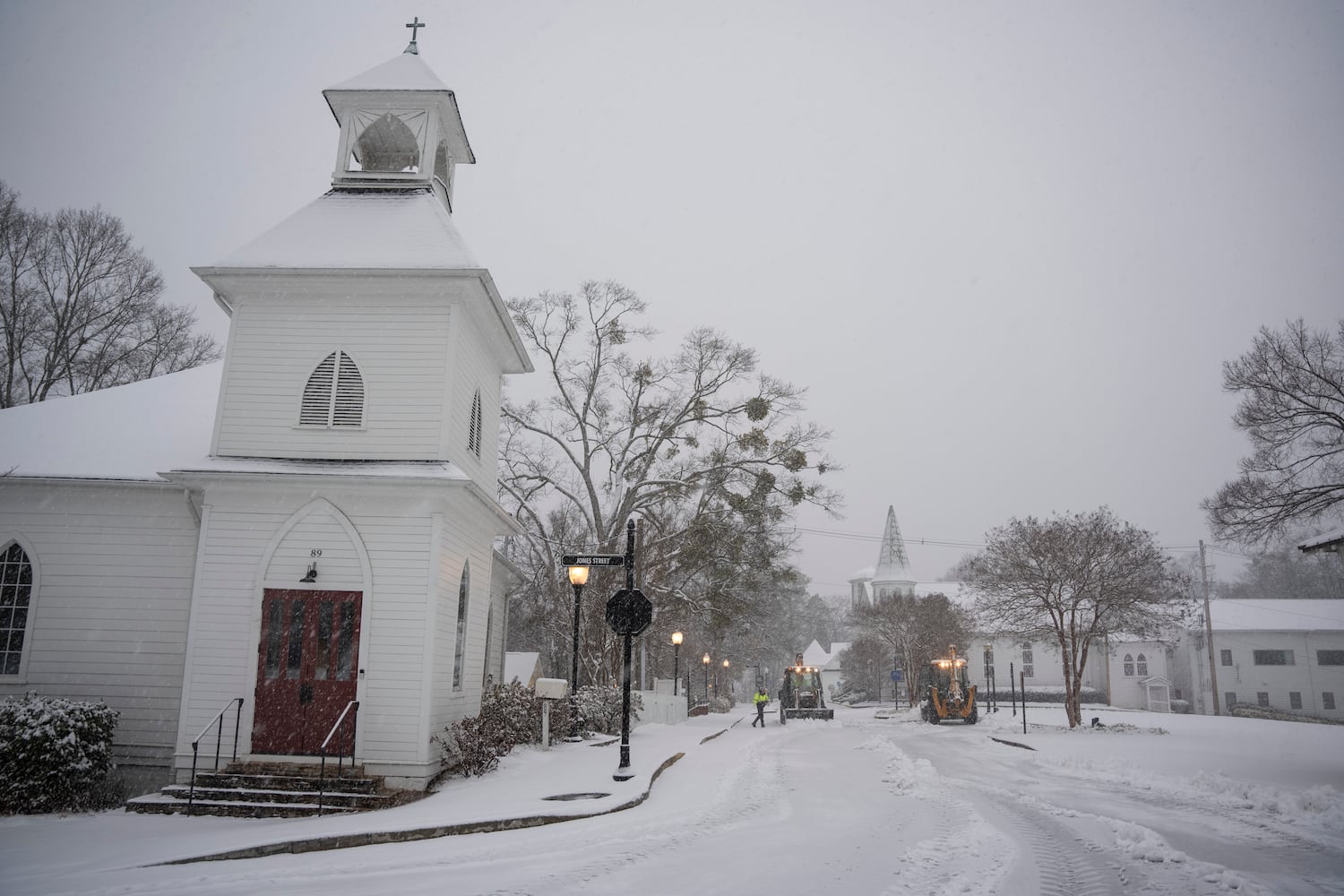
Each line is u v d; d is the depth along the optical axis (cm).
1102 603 3034
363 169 2039
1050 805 1330
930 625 5756
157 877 820
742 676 9650
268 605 1438
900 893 771
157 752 1541
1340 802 1245
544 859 897
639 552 3347
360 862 879
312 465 1504
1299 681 5822
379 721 1395
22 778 1244
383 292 1571
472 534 1691
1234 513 2109
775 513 3438
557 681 1917
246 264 1548
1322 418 2023
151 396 1909
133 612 1594
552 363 3478
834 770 1819
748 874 838
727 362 3484
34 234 3036
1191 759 1934
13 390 3027
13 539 1614
